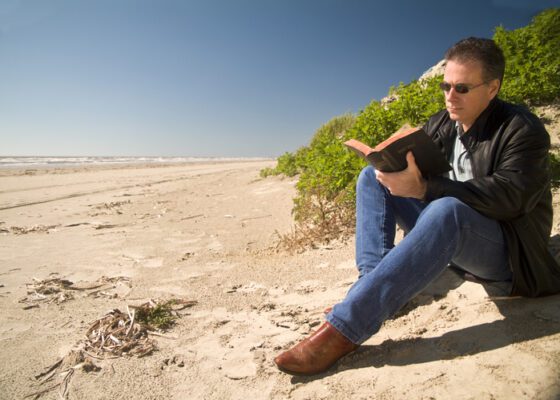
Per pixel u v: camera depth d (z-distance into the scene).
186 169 24.50
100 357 2.18
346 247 3.83
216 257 4.14
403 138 1.74
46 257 4.38
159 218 6.61
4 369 2.10
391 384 1.69
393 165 1.81
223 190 9.77
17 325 2.63
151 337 2.39
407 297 1.74
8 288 3.39
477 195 1.71
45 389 1.91
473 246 1.79
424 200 1.87
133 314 2.57
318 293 2.88
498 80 1.86
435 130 2.29
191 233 5.33
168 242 4.90
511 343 1.77
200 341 2.32
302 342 1.84
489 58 1.80
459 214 1.71
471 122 1.96
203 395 1.82
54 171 21.86
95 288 3.34
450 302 2.26
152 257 4.25
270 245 4.43
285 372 1.84
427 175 1.84
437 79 5.39
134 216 6.89
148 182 13.99
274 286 3.12
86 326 2.57
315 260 3.63
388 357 1.88
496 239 1.82
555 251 2.44
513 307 2.02
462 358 1.75
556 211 3.12
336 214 4.49
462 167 2.11
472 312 2.09
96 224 6.27
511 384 1.54
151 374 2.00
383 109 5.34
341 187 4.95
